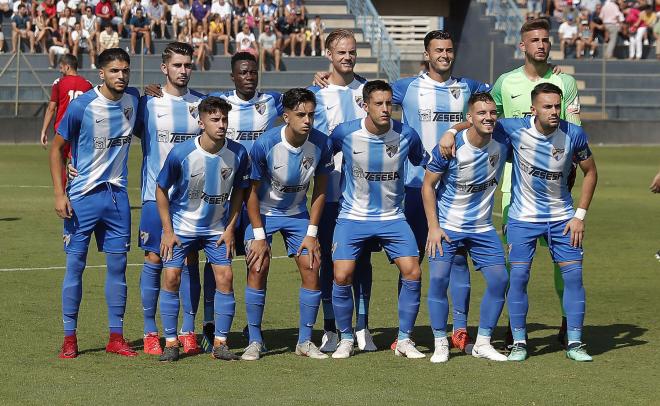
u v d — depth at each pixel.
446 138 8.55
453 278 9.09
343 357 8.62
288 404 7.11
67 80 16.89
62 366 8.19
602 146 35.47
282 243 15.08
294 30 37.25
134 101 8.83
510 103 9.49
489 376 7.99
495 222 17.22
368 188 8.70
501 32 39.88
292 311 10.54
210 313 9.23
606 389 7.58
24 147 31.81
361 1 39.66
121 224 8.72
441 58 9.44
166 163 8.46
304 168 8.64
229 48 36.78
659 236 16.00
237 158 8.56
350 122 8.70
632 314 10.47
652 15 40.25
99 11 35.25
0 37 35.78
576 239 8.66
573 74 38.66
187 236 8.58
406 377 7.93
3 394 7.32
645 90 38.12
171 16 37.25
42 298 10.92
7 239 15.09
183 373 8.02
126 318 10.14
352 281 9.09
